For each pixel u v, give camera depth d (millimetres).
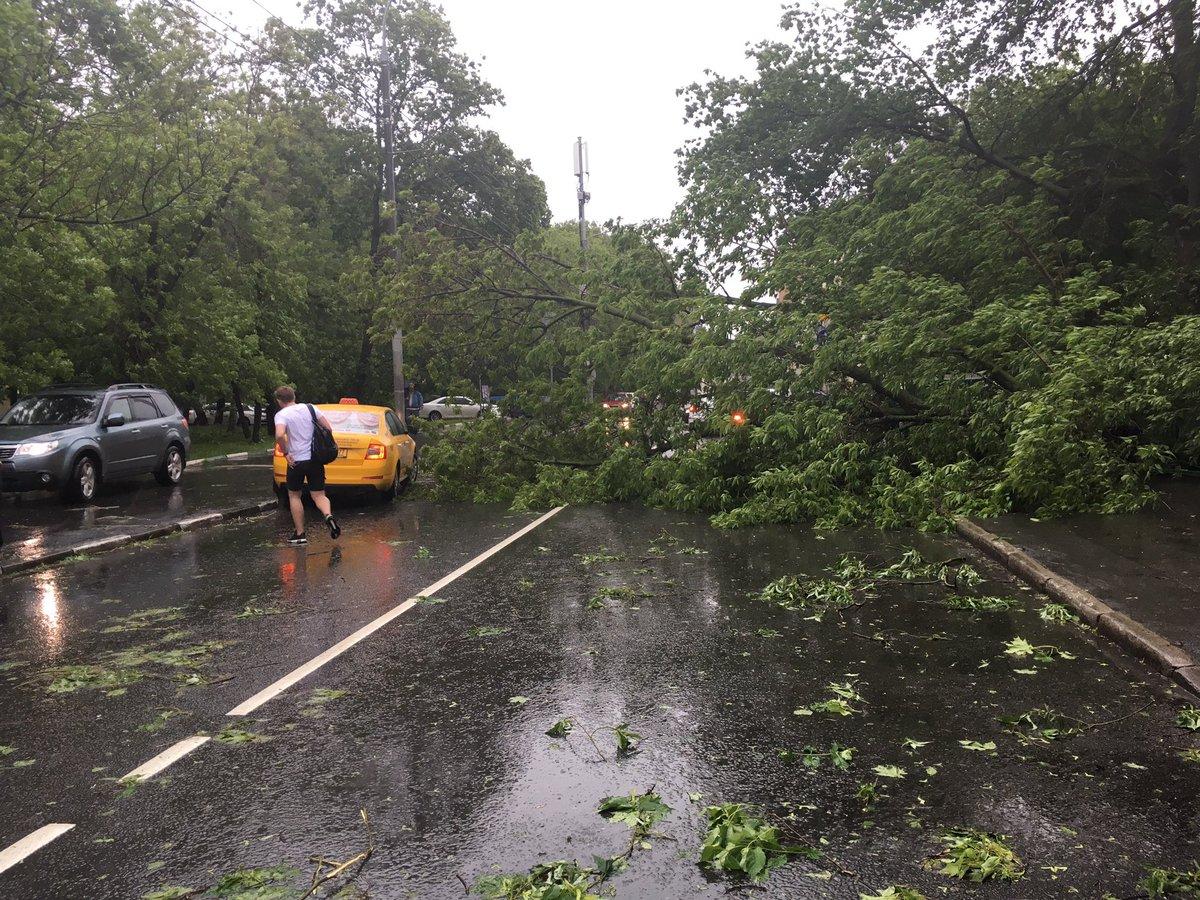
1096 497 11141
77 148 18812
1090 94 19094
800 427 13477
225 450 29172
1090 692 5320
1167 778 4137
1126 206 17500
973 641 6434
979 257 14891
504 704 5305
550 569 9523
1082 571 7895
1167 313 14906
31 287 19000
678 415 15781
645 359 15203
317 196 38438
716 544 10891
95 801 4059
